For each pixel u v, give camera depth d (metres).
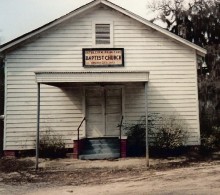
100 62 16.83
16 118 16.45
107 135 16.97
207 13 26.03
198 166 13.02
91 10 17.06
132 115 16.89
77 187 9.88
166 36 17.11
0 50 16.34
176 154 16.27
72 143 16.59
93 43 16.91
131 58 16.95
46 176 11.78
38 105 13.35
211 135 18.31
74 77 13.28
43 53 16.72
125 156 15.38
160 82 16.94
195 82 17.00
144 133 16.30
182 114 16.88
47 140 16.03
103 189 9.45
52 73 13.25
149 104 16.89
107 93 17.17
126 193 8.82
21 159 15.39
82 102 16.84
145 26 17.12
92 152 15.67
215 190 8.81
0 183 10.73
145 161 14.27
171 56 17.05
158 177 10.96
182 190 8.91
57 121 16.66
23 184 10.52
